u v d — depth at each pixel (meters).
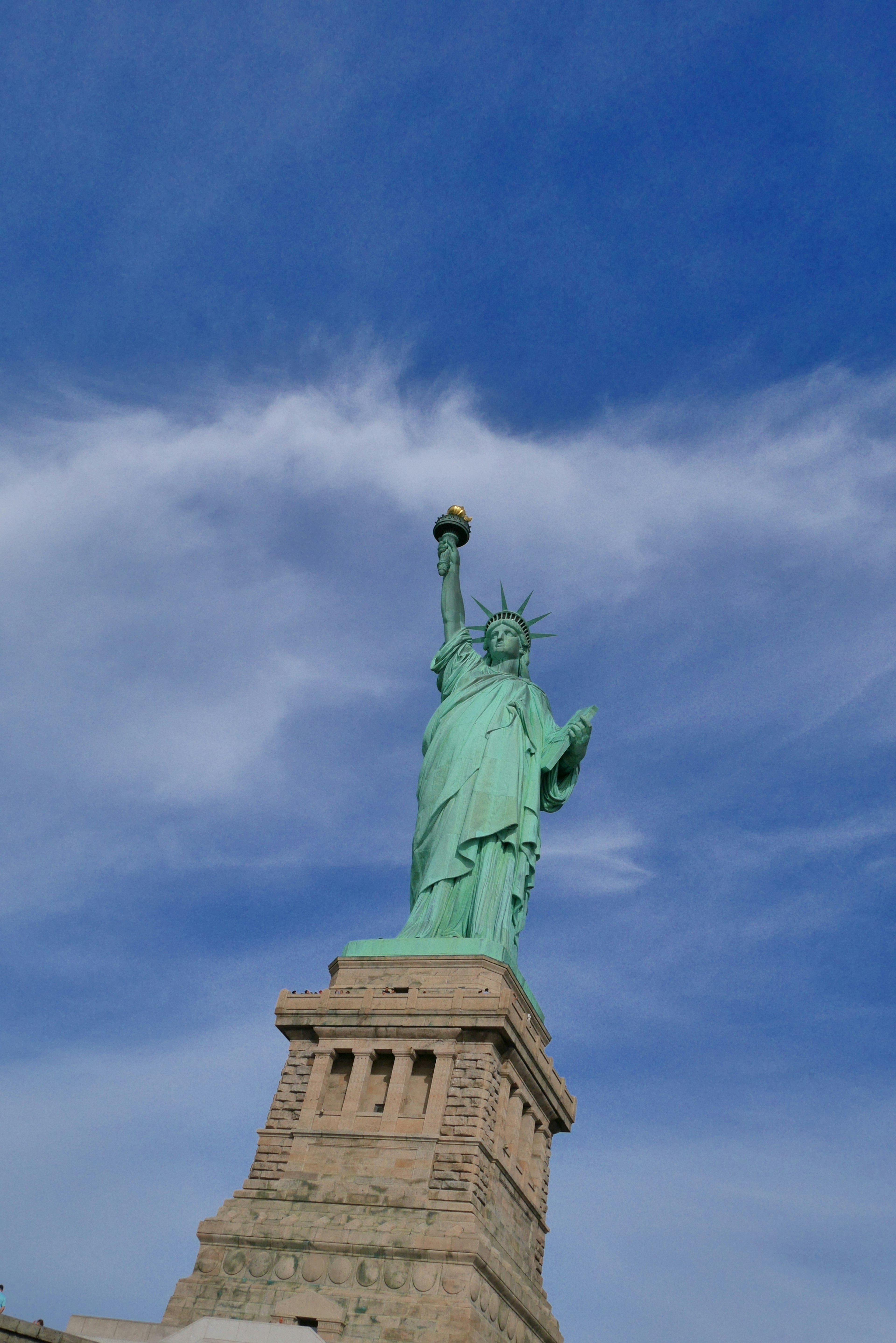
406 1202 72.81
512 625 105.69
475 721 96.06
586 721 99.19
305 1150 77.31
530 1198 82.50
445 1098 77.06
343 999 82.88
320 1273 70.50
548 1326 80.00
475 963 83.25
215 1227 74.00
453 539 107.69
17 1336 44.81
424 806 94.50
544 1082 86.31
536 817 93.44
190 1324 63.25
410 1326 66.88
